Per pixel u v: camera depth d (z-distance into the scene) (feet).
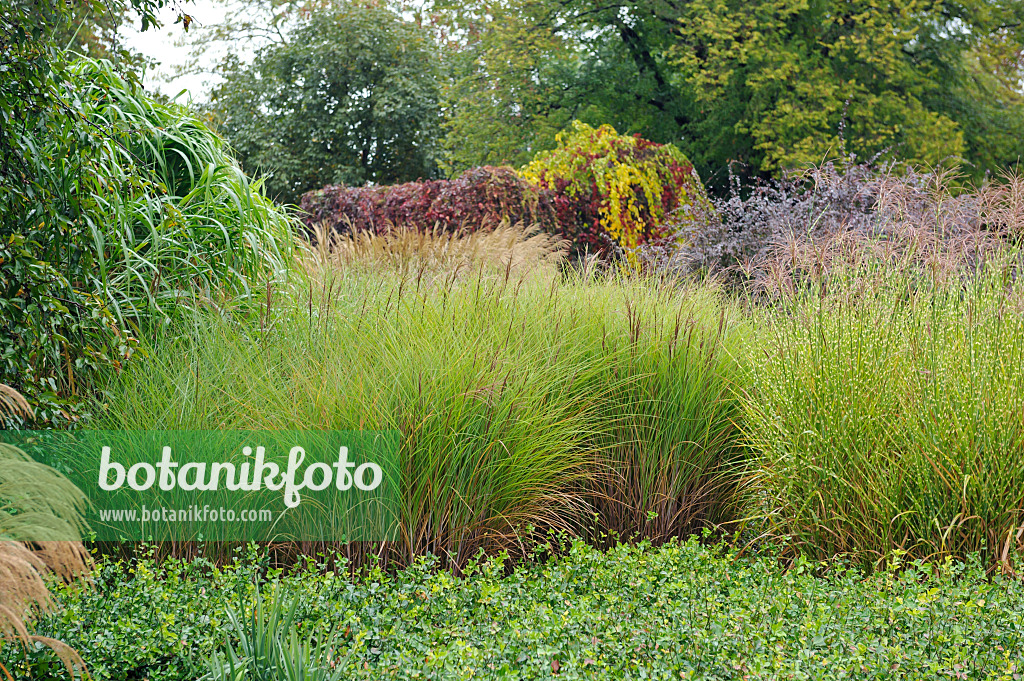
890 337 13.19
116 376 13.19
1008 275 14.01
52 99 11.32
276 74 65.77
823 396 12.70
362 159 66.39
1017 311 12.92
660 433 14.35
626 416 14.21
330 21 65.31
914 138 45.29
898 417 12.32
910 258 14.46
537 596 10.95
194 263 16.12
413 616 10.20
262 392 12.91
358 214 35.78
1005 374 12.09
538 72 56.03
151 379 13.10
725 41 48.24
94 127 12.24
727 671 8.55
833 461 12.36
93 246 12.94
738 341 15.89
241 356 13.60
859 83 48.03
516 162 53.62
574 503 13.92
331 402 12.46
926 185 24.34
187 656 9.07
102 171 12.89
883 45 46.68
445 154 60.70
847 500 12.26
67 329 12.68
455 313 14.75
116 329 12.05
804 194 30.19
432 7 57.62
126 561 12.35
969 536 11.53
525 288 16.62
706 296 17.78
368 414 12.35
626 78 55.93
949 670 8.30
